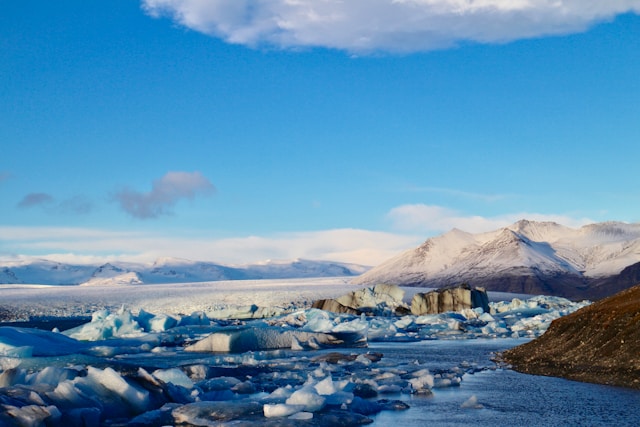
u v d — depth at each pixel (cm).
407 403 1686
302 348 3391
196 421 1410
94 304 12825
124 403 1531
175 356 3017
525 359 2558
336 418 1415
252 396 1853
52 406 1321
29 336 3145
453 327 4628
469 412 1552
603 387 1870
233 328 3547
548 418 1470
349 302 7144
